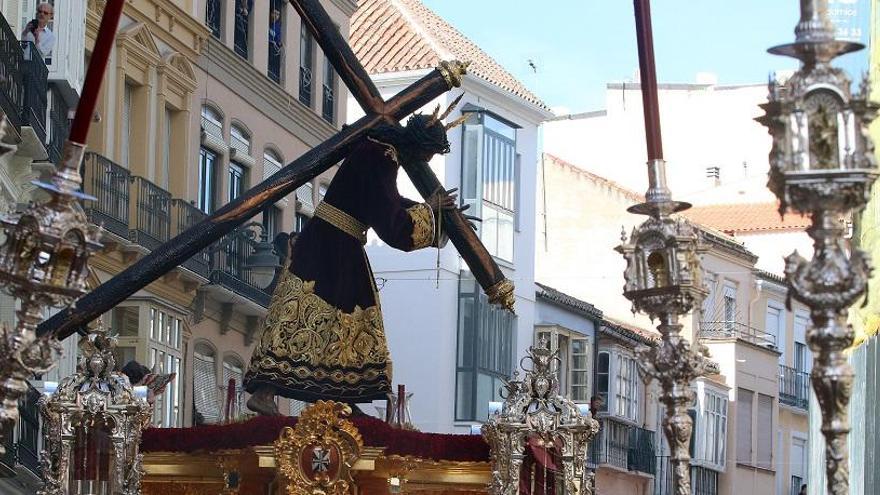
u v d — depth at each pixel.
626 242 7.55
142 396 9.84
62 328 9.74
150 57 29.28
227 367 31.92
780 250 56.28
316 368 10.01
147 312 27.78
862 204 6.50
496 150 44.75
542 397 9.84
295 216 34.47
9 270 6.45
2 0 22.64
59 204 6.46
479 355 43.38
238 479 9.88
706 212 56.59
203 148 31.66
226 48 32.16
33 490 22.41
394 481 9.73
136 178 28.45
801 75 6.53
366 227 10.20
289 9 35.06
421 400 42.78
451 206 10.12
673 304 7.48
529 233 46.31
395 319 43.06
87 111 6.54
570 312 48.03
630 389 51.03
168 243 9.88
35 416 22.75
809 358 58.22
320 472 9.52
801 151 6.48
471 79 43.41
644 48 7.52
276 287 10.24
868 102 6.49
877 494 19.95
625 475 50.94
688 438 7.50
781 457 56.75
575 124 56.69
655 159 7.54
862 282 6.50
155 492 10.02
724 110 56.31
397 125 10.08
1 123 6.29
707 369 7.51
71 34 24.59
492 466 9.85
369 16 44.06
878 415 19.91
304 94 36.00
